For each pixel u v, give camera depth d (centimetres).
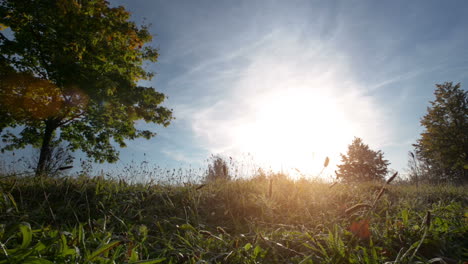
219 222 330
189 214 341
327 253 211
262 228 295
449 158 1625
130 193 398
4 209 269
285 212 364
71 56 972
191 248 223
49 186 398
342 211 350
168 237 256
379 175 1812
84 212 312
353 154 1978
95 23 1019
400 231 243
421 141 1888
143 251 209
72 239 170
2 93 1012
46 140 1125
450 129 1752
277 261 202
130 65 1221
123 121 1238
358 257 186
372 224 274
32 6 959
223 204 393
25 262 109
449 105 1797
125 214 323
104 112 1110
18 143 1221
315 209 372
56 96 1134
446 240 217
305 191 447
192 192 416
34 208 313
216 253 210
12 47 1007
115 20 1098
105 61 1096
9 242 164
